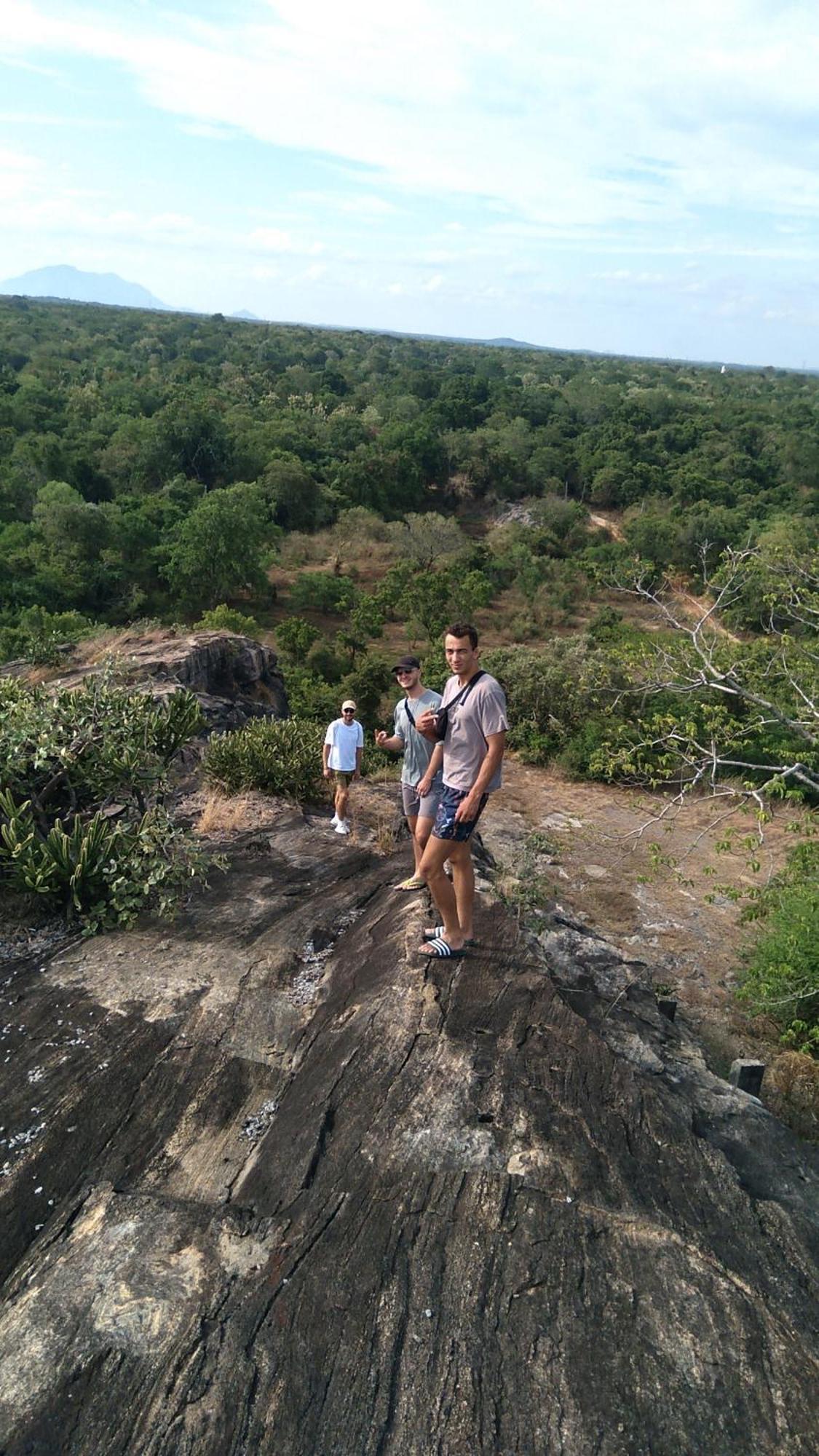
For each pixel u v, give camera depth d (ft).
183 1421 8.64
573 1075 13.92
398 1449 8.48
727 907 40.93
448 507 220.84
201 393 263.08
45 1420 8.63
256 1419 8.69
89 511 134.21
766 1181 14.19
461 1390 9.04
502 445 240.73
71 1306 9.86
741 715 58.95
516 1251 10.67
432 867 14.74
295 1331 9.57
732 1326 10.25
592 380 424.05
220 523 130.62
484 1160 11.91
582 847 47.14
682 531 160.25
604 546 175.01
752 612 68.85
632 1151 12.80
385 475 205.36
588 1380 9.29
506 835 47.70
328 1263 10.41
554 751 62.49
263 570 140.77
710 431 266.77
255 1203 11.45
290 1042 15.11
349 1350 9.39
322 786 32.24
